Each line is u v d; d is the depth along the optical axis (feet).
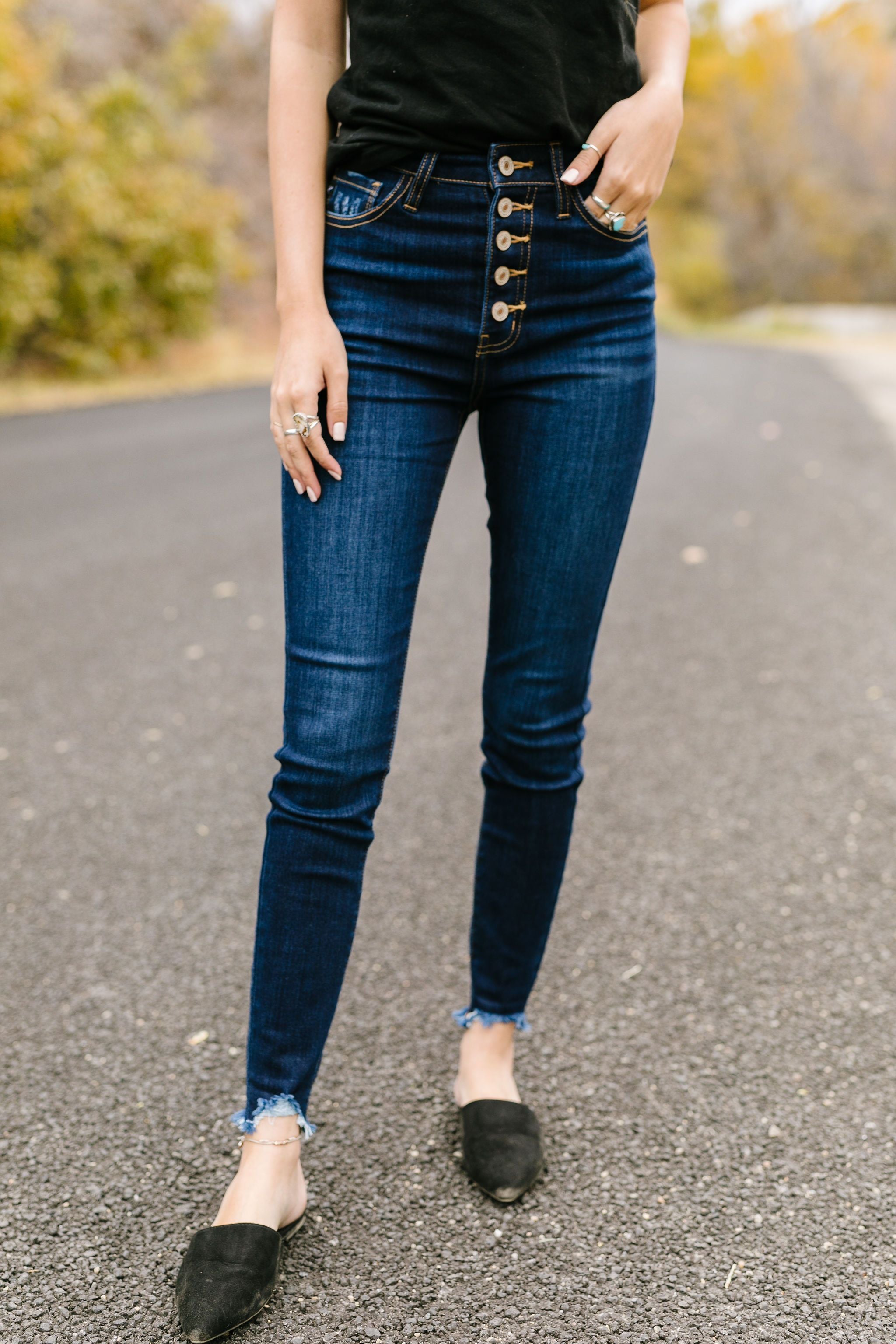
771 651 10.47
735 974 5.78
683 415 26.58
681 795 7.72
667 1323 3.79
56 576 13.00
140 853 7.00
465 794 7.78
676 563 13.43
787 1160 4.54
